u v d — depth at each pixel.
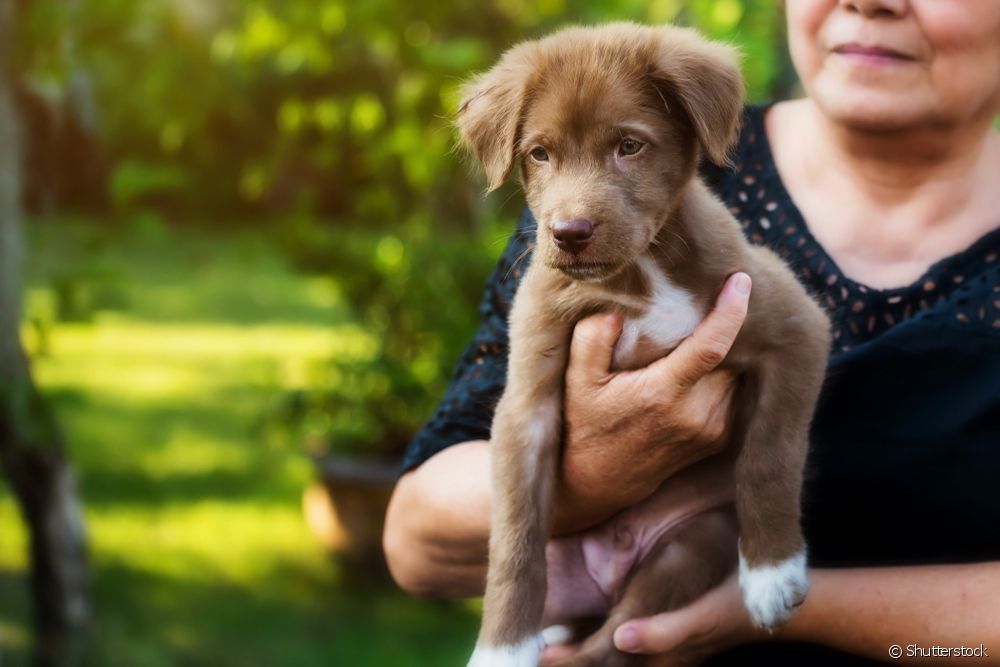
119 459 9.18
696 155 3.11
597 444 2.90
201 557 7.59
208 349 12.95
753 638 2.96
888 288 3.09
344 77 7.62
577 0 7.16
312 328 14.23
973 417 2.88
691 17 7.69
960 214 3.11
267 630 6.68
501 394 3.28
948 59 2.89
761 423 2.92
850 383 2.99
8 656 6.04
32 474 5.80
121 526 7.94
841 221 3.19
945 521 2.91
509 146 3.10
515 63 3.19
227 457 9.34
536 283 3.06
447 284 7.48
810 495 3.02
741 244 3.04
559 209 2.90
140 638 6.42
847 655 2.97
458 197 7.91
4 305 5.51
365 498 7.30
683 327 2.96
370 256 7.64
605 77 3.02
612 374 2.89
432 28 6.98
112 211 6.68
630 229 2.91
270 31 6.93
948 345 2.92
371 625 6.88
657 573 3.07
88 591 6.09
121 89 6.81
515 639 2.91
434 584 3.37
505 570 2.95
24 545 7.62
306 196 8.03
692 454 2.93
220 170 8.21
